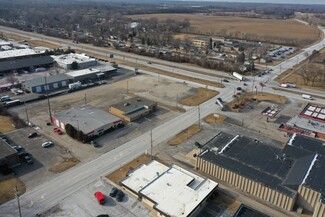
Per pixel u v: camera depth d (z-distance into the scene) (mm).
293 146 63406
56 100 95625
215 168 57719
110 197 52250
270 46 197375
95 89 107188
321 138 74812
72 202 50844
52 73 122188
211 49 184500
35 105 91188
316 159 57531
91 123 75375
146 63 145250
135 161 63156
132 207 50094
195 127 79625
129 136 73938
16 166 60125
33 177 56906
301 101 100625
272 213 49625
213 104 96000
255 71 136875
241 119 85312
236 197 53250
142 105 88250
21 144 68062
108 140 71625
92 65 135250
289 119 85938
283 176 54250
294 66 147250
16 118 80812
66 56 143375
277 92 109062
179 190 51781
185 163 62969
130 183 54188
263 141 72688
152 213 48875
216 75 128500
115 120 77562
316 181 50656
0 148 61812
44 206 49688
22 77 117312
